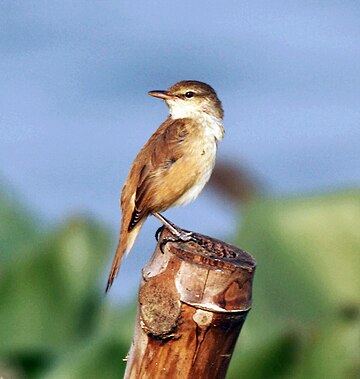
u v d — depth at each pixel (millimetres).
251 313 11641
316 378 9625
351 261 11688
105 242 11938
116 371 9922
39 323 11477
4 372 9969
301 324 9891
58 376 9883
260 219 11961
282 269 11773
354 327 9617
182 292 6758
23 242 13102
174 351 6750
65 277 11562
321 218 11828
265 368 9695
